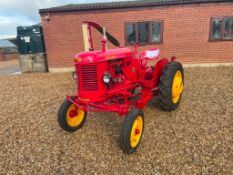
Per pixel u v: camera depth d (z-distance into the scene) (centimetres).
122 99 345
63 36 907
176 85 415
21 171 273
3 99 578
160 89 390
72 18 884
